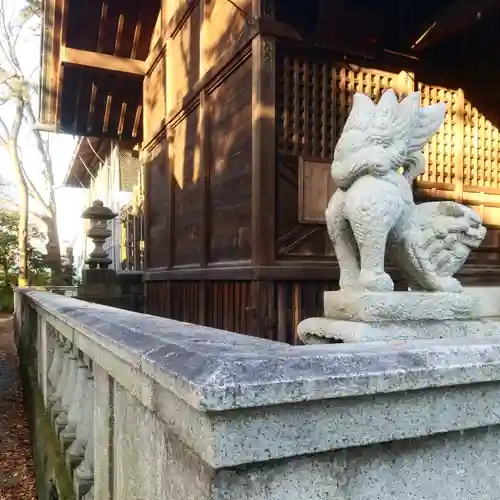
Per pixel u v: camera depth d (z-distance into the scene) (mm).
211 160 5734
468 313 1930
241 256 4867
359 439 1010
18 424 5707
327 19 4727
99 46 8312
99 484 1955
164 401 1067
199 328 1468
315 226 4641
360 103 2039
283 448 927
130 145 11594
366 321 1797
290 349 1065
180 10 6680
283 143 4590
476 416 1157
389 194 1930
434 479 1151
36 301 4484
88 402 2420
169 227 7207
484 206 5750
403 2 5094
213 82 5523
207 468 924
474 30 5602
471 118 5707
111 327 1598
